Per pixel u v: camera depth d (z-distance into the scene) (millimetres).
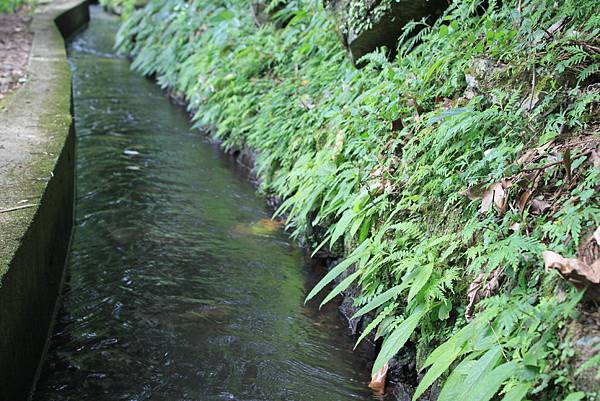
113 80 9656
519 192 2625
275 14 6910
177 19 9930
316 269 4117
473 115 3016
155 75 10109
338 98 4570
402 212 3236
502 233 2551
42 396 2865
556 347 2023
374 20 4445
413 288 2652
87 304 3617
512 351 2188
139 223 4684
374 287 3150
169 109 8227
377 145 3752
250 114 6191
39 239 3088
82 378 3002
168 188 5422
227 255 4254
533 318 2127
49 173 3553
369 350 3281
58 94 5586
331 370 3123
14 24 10977
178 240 4434
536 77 2971
